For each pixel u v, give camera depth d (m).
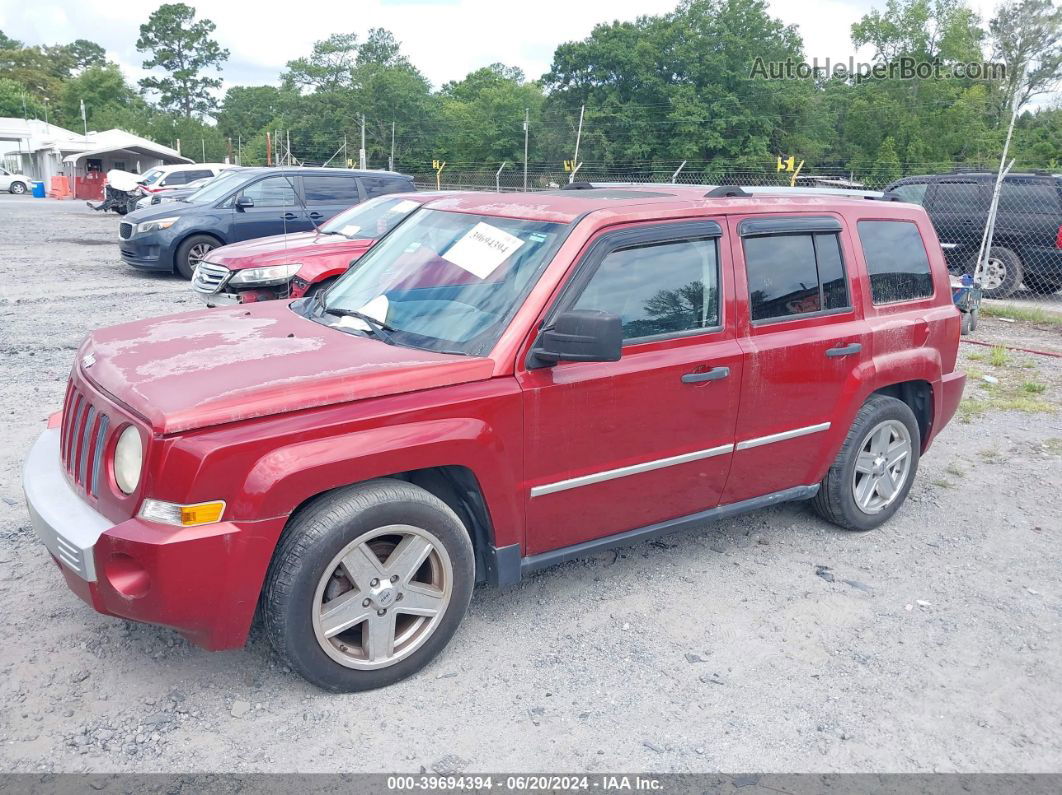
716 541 4.99
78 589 3.13
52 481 3.42
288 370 3.28
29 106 120.62
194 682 3.41
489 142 67.00
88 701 3.26
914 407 5.39
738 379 4.17
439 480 3.62
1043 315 12.36
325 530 3.11
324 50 90.62
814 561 4.75
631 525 4.09
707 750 3.14
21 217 30.03
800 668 3.69
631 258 3.88
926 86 65.38
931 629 4.06
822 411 4.60
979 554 4.91
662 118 59.88
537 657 3.70
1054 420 7.54
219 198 14.67
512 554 3.69
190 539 2.90
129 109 115.06
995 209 13.02
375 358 3.45
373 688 3.41
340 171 15.16
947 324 5.28
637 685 3.52
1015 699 3.54
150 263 14.41
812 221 4.57
